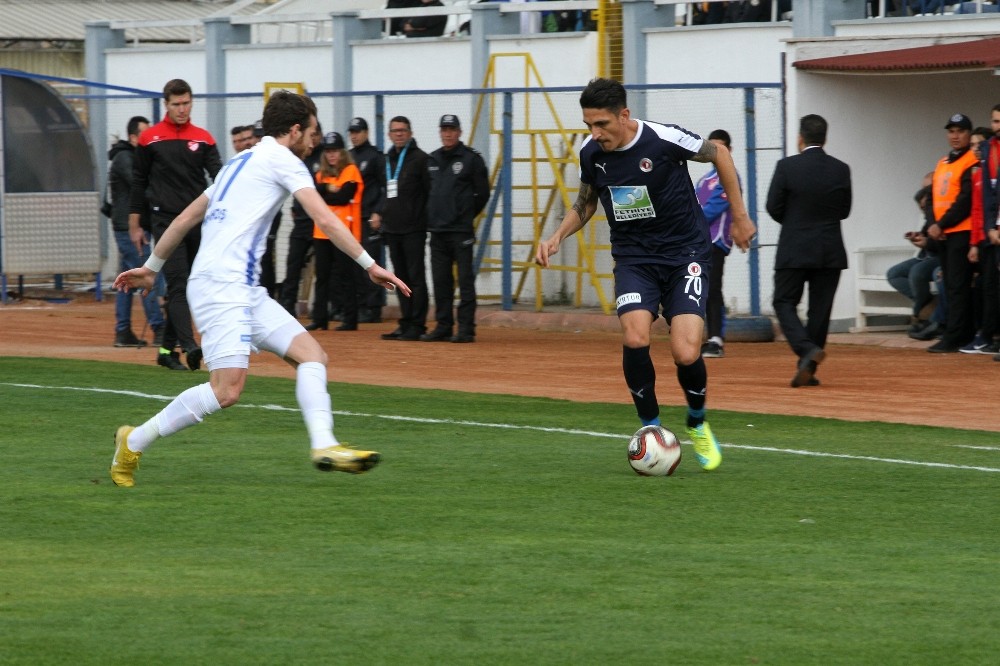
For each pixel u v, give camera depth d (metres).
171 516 17.72
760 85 46.78
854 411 29.56
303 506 18.45
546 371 36.69
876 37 44.91
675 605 13.83
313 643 12.43
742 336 44.97
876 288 45.28
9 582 14.40
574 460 22.53
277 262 54.50
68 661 11.84
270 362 37.25
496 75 57.72
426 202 44.12
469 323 44.47
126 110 60.56
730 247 40.00
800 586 14.61
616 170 20.56
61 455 22.27
